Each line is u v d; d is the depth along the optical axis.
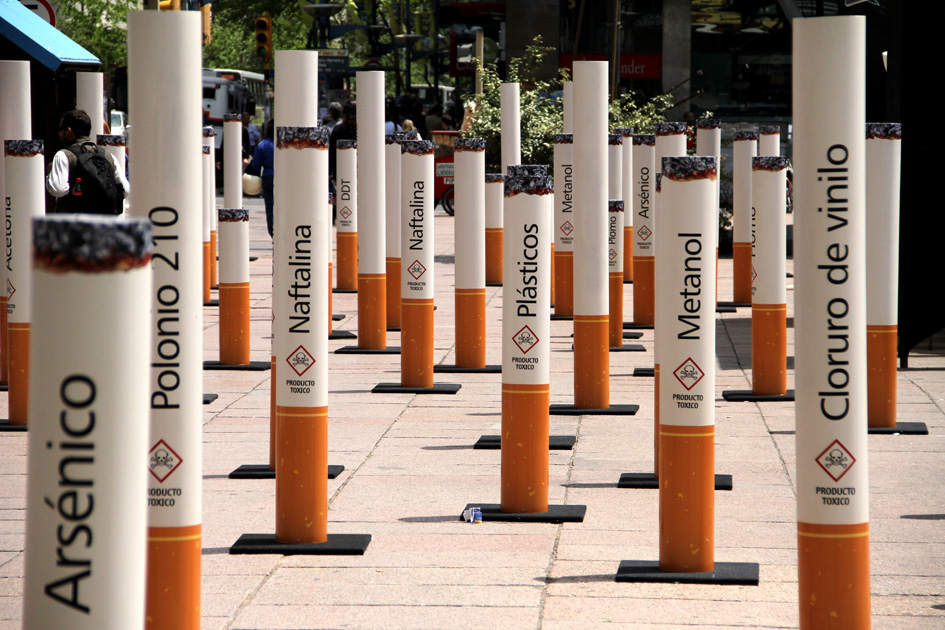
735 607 6.38
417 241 12.73
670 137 15.44
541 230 7.93
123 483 3.07
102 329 3.00
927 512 8.18
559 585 6.75
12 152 10.81
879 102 16.72
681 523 6.79
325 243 7.18
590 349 11.57
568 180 17.73
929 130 13.11
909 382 12.98
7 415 11.54
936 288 13.40
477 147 13.66
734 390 12.56
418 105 45.88
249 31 77.06
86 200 14.27
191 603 5.23
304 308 7.25
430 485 9.03
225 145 21.84
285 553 7.32
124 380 3.04
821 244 5.12
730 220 27.05
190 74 4.93
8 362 11.09
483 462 9.74
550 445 10.23
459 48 59.78
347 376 13.81
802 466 5.26
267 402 12.23
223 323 14.09
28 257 10.95
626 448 10.23
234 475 9.25
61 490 3.04
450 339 16.41
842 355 5.15
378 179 15.08
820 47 5.04
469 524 8.00
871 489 8.80
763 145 18.86
